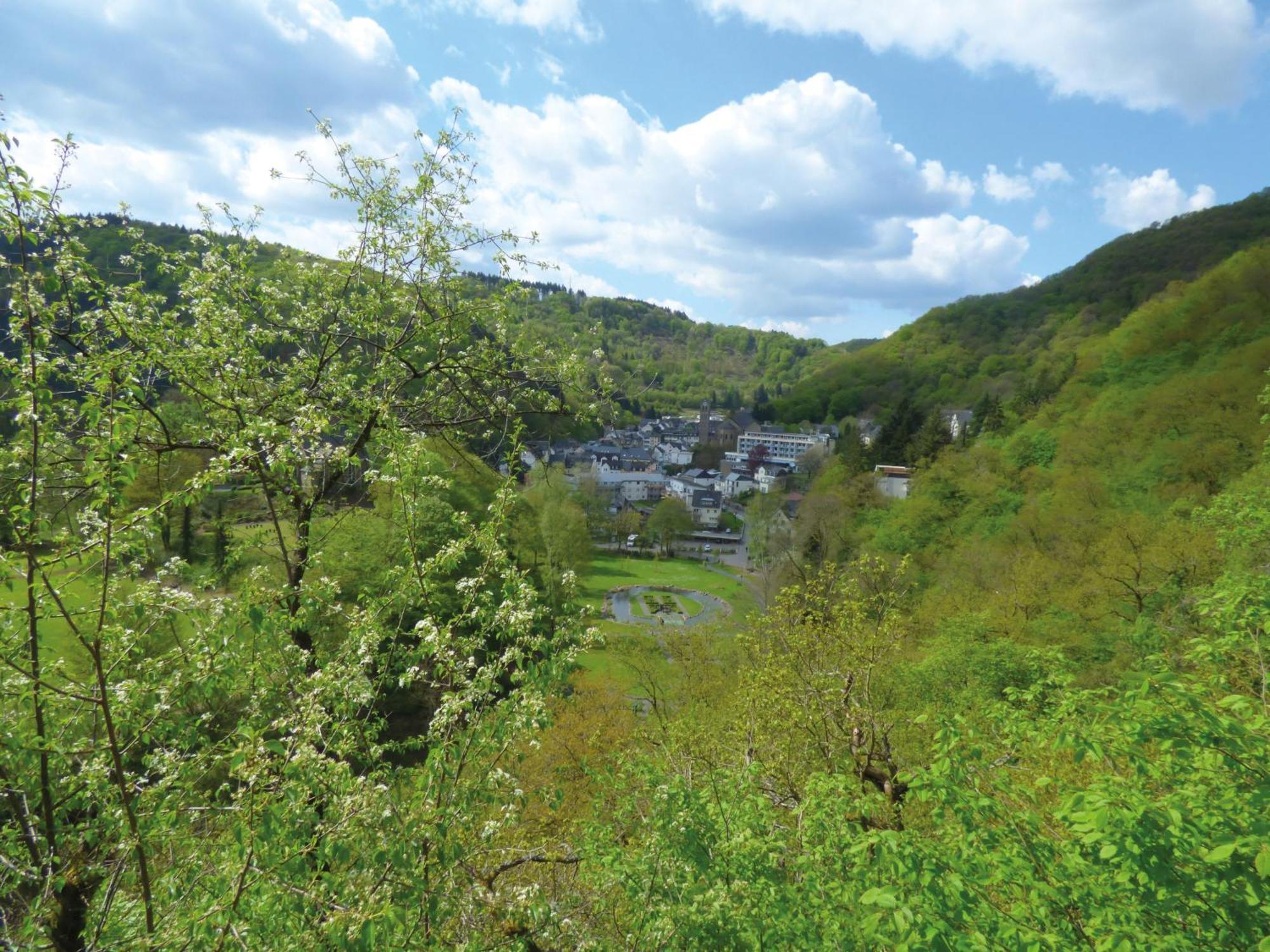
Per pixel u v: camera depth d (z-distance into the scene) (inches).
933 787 191.5
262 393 265.4
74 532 149.5
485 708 163.8
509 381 304.5
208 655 149.3
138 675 189.9
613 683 997.2
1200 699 152.6
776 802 425.7
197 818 166.1
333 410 267.4
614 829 288.0
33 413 134.3
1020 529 1747.0
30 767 157.2
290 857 128.6
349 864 141.5
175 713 174.6
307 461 181.8
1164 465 1680.6
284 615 150.8
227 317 254.2
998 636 1005.2
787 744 486.6
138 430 173.8
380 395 276.4
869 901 143.8
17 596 148.4
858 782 294.0
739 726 516.4
